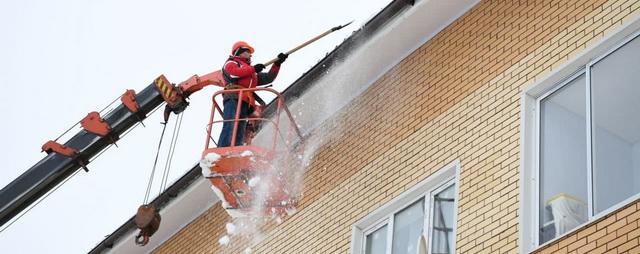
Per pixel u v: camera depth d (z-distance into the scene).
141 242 16.84
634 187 11.32
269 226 17.14
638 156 11.46
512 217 12.32
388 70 16.11
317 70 16.03
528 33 13.70
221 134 16.09
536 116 12.99
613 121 11.95
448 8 15.05
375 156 15.40
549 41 13.26
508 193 12.56
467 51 14.66
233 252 17.75
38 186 17.27
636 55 12.03
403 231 14.23
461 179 13.42
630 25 12.11
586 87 12.48
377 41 15.51
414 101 15.20
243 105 16.41
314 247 15.65
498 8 14.50
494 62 14.04
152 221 16.88
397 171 14.76
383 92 15.99
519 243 12.02
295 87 16.36
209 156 15.54
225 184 15.91
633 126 11.70
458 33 15.02
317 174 16.48
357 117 16.28
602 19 12.59
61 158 17.34
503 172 12.80
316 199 16.19
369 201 15.00
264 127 16.95
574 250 11.34
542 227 12.08
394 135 15.23
